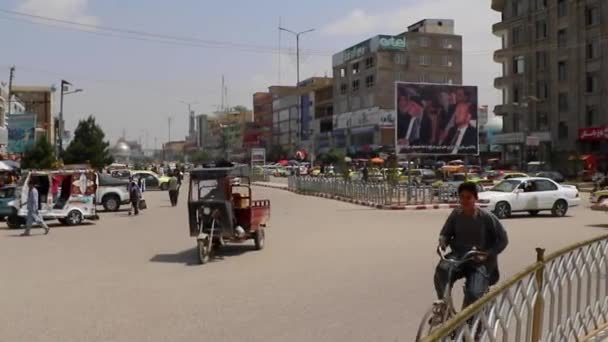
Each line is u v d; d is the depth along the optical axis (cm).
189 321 832
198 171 1512
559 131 6681
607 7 6122
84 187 2530
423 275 1162
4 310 917
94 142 7375
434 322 600
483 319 449
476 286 620
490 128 9088
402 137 3488
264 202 1688
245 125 15262
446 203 3194
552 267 602
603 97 6156
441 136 3547
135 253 1564
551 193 2594
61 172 2502
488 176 4812
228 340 738
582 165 5928
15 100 7756
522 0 7212
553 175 5134
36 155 5419
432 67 9662
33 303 966
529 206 2559
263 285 1088
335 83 10812
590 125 6328
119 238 1933
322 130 11150
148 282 1144
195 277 1191
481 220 659
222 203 1486
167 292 1041
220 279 1162
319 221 2380
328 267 1271
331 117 10838
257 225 1577
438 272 639
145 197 4388
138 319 848
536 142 6462
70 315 879
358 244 1645
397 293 1000
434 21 9925
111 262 1413
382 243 1659
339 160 7338
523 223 2259
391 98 9469
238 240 1562
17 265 1387
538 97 6975
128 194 3234
